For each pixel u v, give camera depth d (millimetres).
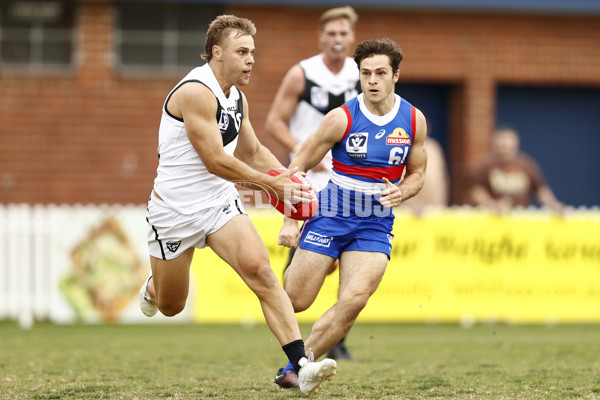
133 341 31547
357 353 27906
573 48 53750
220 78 17141
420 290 38000
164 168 17219
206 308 37562
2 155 49938
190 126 16703
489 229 38406
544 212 39125
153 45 50688
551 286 38688
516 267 38531
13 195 49938
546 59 53469
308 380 16250
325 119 18391
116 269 37438
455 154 53531
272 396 17938
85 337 32938
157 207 17266
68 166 50219
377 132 18188
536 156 55000
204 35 50938
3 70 50031
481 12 52719
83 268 37406
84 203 50312
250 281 16844
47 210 37656
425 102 53812
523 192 40219
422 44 52344
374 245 18250
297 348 16688
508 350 28688
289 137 25422
